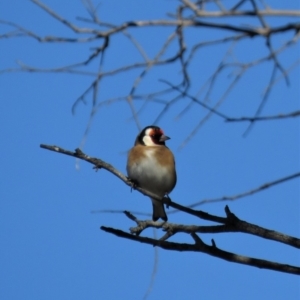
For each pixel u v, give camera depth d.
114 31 6.61
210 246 10.04
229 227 9.94
